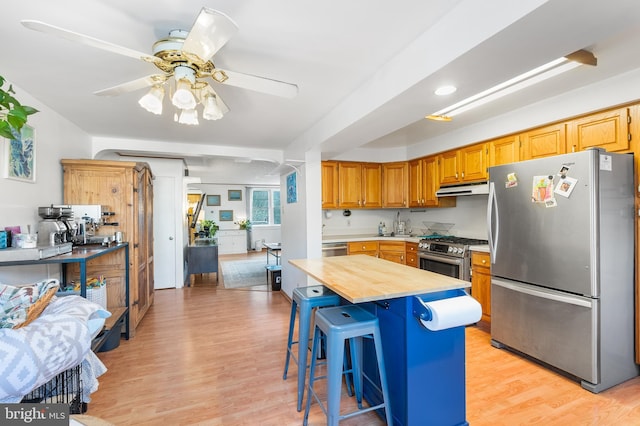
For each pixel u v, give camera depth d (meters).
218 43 1.29
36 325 1.12
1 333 1.01
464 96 1.92
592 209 2.09
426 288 1.64
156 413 1.90
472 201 4.04
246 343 2.93
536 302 2.45
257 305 4.17
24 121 1.22
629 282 2.25
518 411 1.90
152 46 1.68
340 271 2.12
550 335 2.35
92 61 1.89
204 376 2.33
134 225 3.19
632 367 2.26
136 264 3.23
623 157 2.22
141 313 3.51
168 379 2.29
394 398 1.72
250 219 10.29
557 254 2.29
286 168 4.45
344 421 1.83
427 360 1.66
